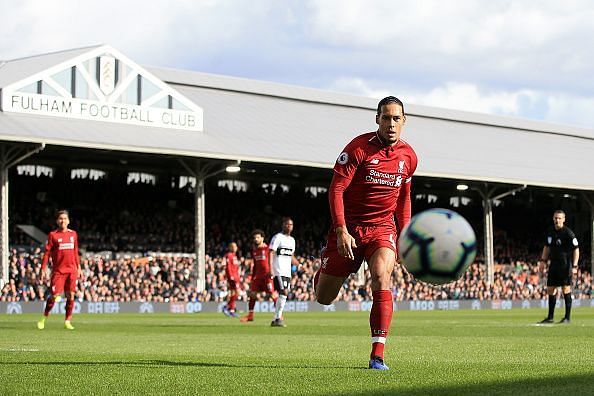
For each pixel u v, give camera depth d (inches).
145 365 331.9
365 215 338.0
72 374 299.1
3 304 1338.6
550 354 412.5
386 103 332.2
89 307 1428.4
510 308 1882.4
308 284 1812.3
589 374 290.0
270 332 690.2
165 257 1715.1
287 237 828.0
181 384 269.6
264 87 2075.5
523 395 238.7
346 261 340.8
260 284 951.6
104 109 1547.7
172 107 1632.6
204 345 506.9
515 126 2471.7
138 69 1590.8
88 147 1432.1
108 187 1943.9
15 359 362.6
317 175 2097.7
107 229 1843.0
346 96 2229.3
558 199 2532.0
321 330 724.7
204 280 1628.9
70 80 1515.7
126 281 1555.1
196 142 1605.6
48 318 1102.4
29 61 1637.6
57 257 771.4
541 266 864.9
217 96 1937.7
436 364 333.7
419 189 2345.0
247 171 1957.4
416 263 273.6
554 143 2450.8
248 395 244.4
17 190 1854.1
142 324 875.4
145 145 1503.4
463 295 1964.8
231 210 2111.2
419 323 895.7
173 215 1967.3
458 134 2272.4
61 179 1897.1
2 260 1379.2
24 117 1461.6
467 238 271.3
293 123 1924.2
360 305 1740.9
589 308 1731.1
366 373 295.9
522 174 2059.5
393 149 335.6
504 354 413.4
